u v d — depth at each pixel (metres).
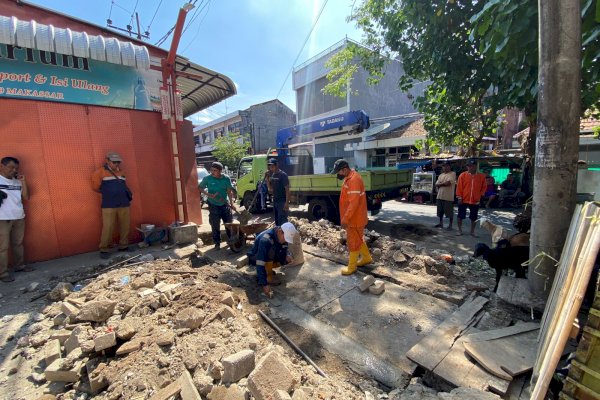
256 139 28.34
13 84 4.54
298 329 3.07
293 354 2.69
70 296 3.43
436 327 2.87
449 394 1.94
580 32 2.51
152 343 2.48
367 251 4.47
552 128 2.64
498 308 3.07
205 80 7.16
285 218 6.14
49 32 4.35
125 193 5.23
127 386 2.07
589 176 4.00
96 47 4.72
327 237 5.66
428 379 2.32
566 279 1.92
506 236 4.06
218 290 3.56
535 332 2.56
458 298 3.34
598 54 2.93
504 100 5.55
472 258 4.82
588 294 2.50
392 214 10.00
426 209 10.91
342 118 9.16
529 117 6.37
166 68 5.73
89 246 5.34
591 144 10.54
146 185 5.92
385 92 18.95
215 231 5.71
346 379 2.38
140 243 5.61
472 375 2.17
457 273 4.07
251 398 1.89
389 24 7.14
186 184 6.99
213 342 2.46
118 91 5.49
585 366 1.53
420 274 4.09
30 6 4.68
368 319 3.16
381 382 2.34
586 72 3.41
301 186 9.10
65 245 5.11
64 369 2.31
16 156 4.61
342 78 12.31
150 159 5.95
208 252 5.63
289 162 11.03
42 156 4.82
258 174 10.42
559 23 2.48
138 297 3.25
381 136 15.72
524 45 3.36
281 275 4.36
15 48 4.51
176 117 6.04
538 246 2.84
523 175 10.48
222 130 32.09
